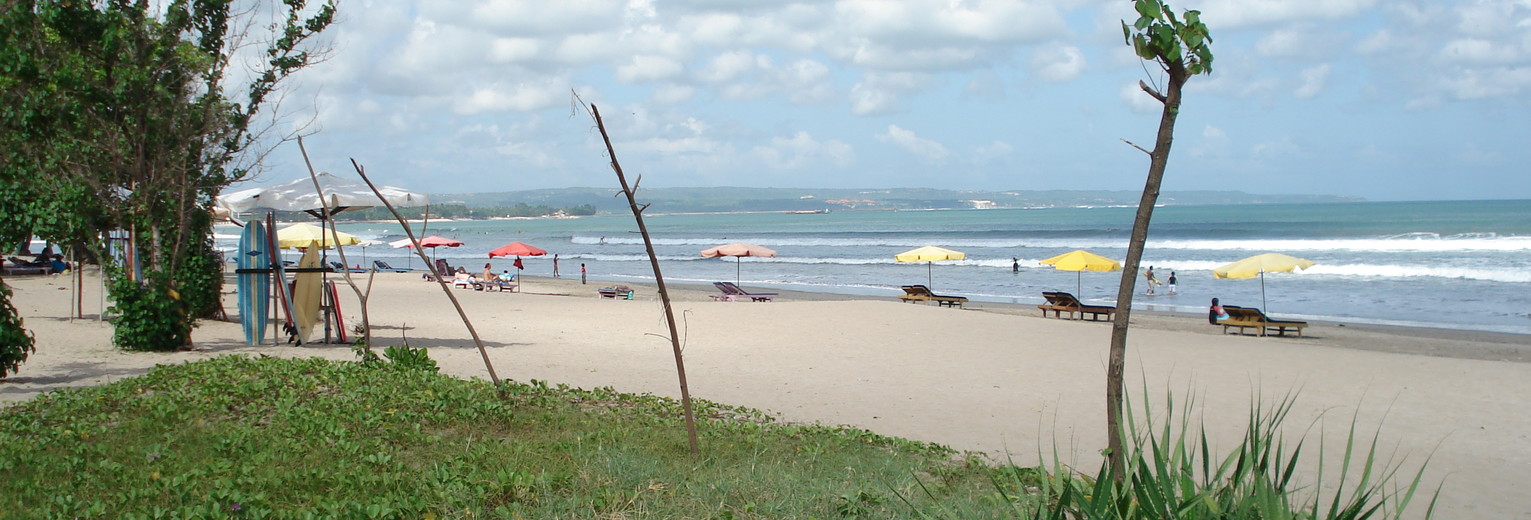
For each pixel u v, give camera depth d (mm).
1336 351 17812
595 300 29484
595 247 90312
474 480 5992
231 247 67312
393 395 9148
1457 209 132875
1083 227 103938
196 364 11289
